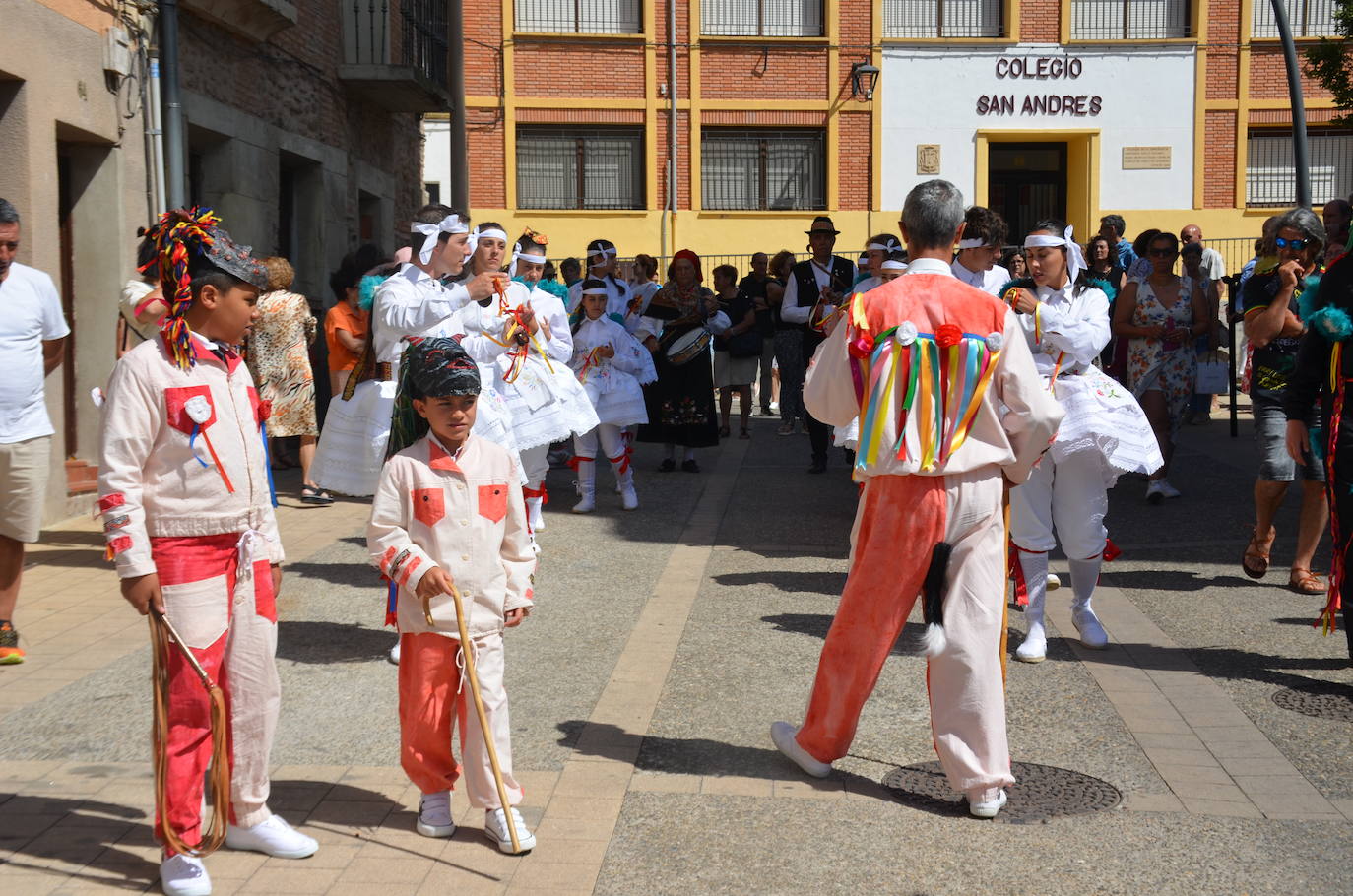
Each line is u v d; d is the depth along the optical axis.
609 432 10.59
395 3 16.77
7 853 4.16
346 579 8.04
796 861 4.17
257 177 13.03
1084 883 4.02
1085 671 6.20
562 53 26.98
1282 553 8.72
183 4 11.12
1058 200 28.41
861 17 27.12
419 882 4.00
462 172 19.88
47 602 7.36
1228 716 5.54
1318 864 4.15
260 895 3.91
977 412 4.50
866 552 4.64
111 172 10.16
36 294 6.31
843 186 27.47
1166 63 27.41
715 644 6.59
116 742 5.16
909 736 5.35
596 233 27.27
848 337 4.57
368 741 5.19
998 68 27.30
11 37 8.70
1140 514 10.25
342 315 10.95
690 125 27.17
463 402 4.32
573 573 8.21
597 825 4.42
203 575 3.99
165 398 3.93
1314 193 28.06
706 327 12.73
